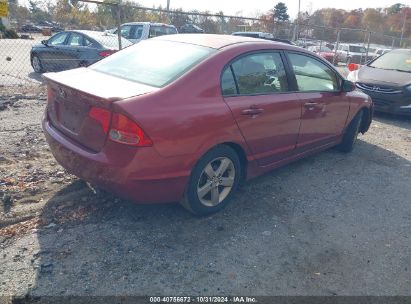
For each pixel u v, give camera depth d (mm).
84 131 3098
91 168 3018
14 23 10766
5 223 3258
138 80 3328
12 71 11312
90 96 2916
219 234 3346
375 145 6484
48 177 4152
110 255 2943
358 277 2941
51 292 2527
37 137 5359
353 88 5039
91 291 2562
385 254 3271
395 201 4328
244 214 3730
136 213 3570
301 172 4957
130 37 12211
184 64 3396
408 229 3723
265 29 16797
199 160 3289
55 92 3416
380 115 9008
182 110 3059
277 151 4160
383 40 25234
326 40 19672
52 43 10945
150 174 2953
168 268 2850
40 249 2949
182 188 3225
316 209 3973
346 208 4059
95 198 3773
